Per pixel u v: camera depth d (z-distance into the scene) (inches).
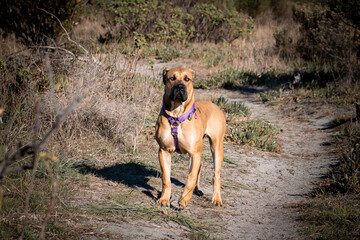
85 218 147.9
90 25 802.8
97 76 298.8
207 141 308.2
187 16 765.9
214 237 153.6
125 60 360.5
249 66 610.9
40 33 436.5
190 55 666.8
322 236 154.0
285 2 1009.5
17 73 281.7
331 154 293.0
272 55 666.2
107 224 146.0
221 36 783.1
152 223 156.9
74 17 488.1
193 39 784.3
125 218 155.6
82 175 199.2
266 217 185.3
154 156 252.2
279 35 695.7
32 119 243.4
